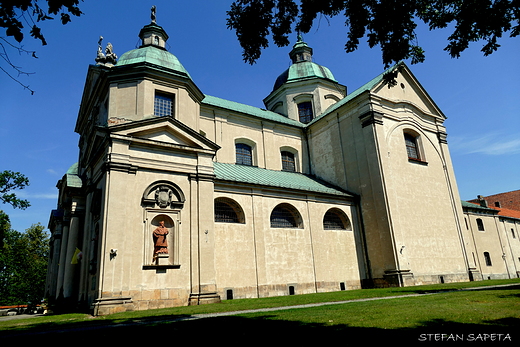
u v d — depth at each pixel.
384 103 27.59
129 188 17.20
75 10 6.50
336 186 28.28
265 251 21.55
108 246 15.91
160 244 17.23
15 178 31.64
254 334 7.54
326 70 37.25
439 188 29.30
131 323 11.30
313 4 9.66
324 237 24.22
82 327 11.17
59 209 28.19
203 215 18.80
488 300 11.45
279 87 35.75
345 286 23.94
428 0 10.09
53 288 25.88
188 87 22.05
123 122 18.80
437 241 27.03
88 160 21.59
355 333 6.93
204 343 6.94
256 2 9.73
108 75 20.48
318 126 30.92
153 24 24.11
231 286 19.72
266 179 24.44
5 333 10.91
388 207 24.41
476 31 10.28
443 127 32.28
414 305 10.95
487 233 37.72
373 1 9.62
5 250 47.50
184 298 17.16
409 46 10.34
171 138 19.25
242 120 28.78
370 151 25.95
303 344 6.31
